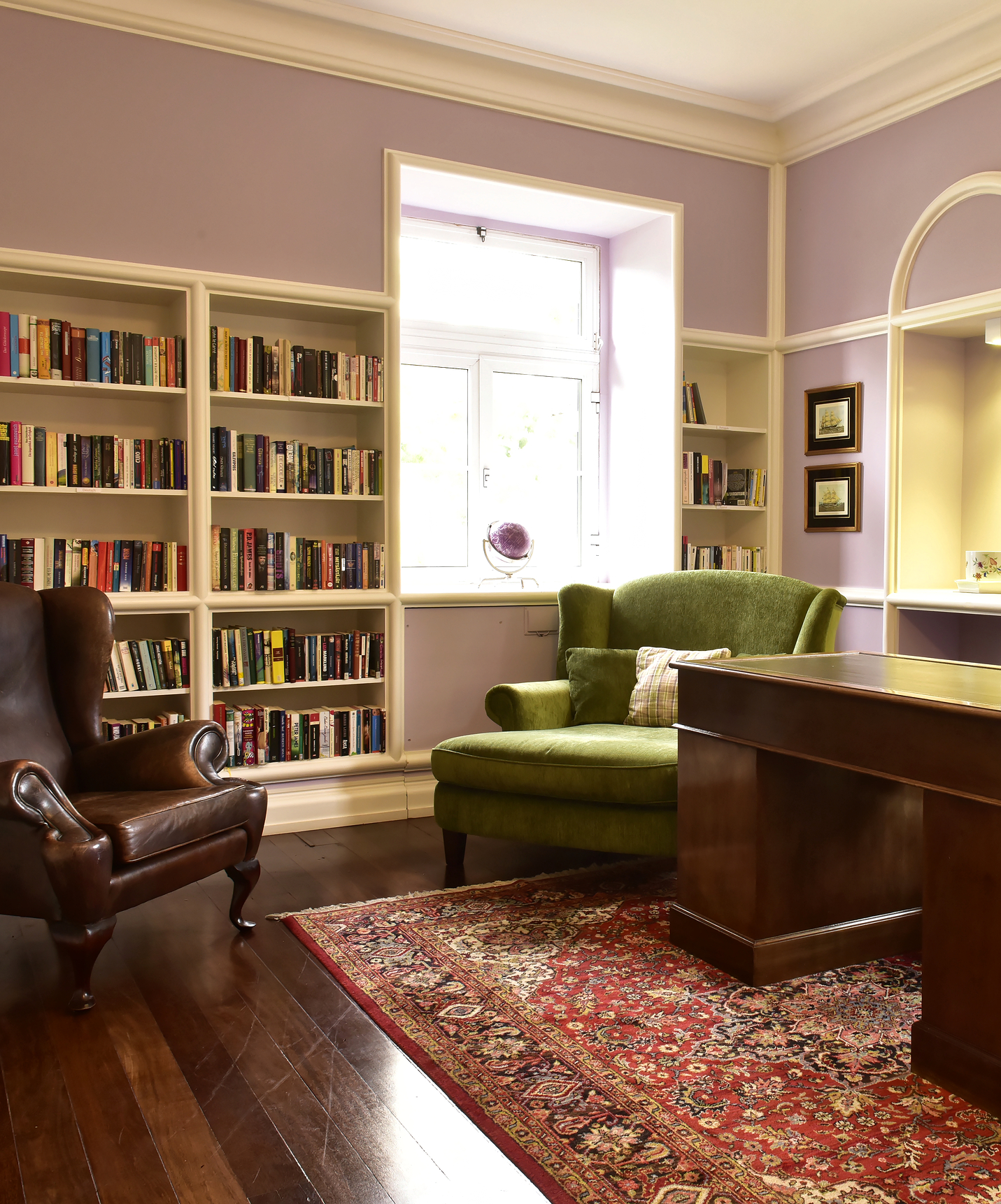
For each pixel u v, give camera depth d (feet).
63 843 7.96
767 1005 8.21
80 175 12.16
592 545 18.01
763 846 8.55
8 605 10.09
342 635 14.07
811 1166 5.99
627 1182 5.85
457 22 13.43
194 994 8.42
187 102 12.73
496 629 15.34
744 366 17.61
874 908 9.24
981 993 6.63
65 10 11.97
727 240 16.69
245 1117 6.54
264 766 13.52
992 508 15.08
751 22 13.46
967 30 13.35
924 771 6.94
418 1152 6.16
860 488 15.67
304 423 14.51
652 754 10.68
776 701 8.25
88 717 10.40
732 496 17.26
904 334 14.89
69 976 8.84
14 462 12.03
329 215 13.62
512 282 17.24
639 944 9.52
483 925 10.01
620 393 17.63
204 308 12.80
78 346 12.27
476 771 11.48
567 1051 7.43
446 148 14.38
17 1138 6.29
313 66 13.41
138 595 12.63
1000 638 14.88
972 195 13.80
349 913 10.32
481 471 16.96
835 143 15.92
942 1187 5.78
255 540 13.42
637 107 15.58
